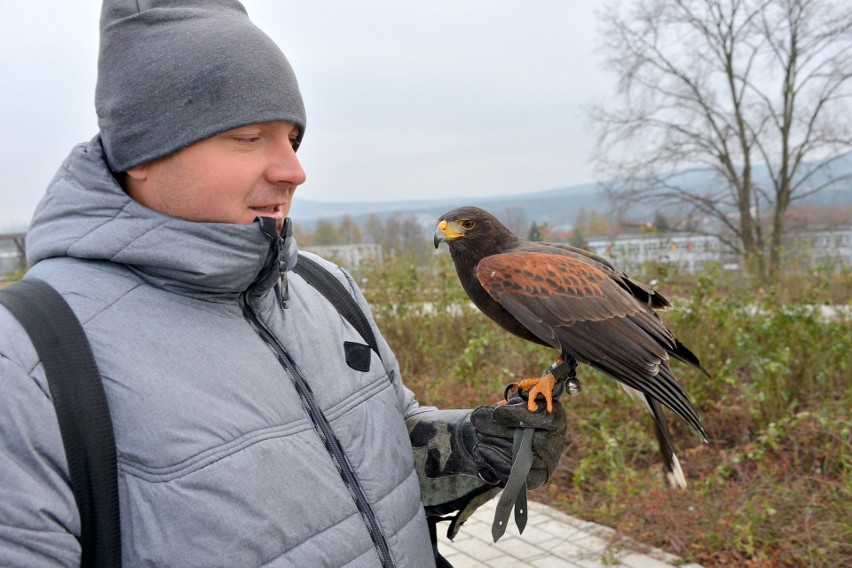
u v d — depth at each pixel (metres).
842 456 4.59
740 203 21.42
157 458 1.30
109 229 1.39
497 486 1.92
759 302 7.02
